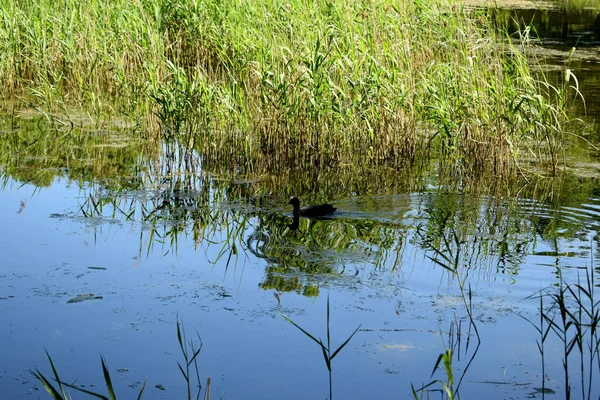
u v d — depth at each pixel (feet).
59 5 59.21
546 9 103.09
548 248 29.09
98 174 40.09
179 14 59.82
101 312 23.76
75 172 40.45
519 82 44.09
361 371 20.27
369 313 23.75
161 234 31.19
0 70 56.13
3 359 20.76
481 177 40.09
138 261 28.17
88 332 22.41
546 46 77.05
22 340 21.84
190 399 18.84
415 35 47.75
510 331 22.57
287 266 27.76
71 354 21.09
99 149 45.16
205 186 38.55
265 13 50.34
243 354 21.18
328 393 19.19
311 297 24.99
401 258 28.37
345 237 30.73
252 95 46.11
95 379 19.81
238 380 19.79
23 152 44.09
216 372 20.21
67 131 49.16
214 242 30.30
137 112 49.34
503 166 40.04
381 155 43.01
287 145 42.19
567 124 50.70
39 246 29.43
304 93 42.50
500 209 34.30
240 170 41.81
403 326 22.88
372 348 21.49
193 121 44.83
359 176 40.60
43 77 53.88
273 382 19.71
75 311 23.80
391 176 40.50
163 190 37.65
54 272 26.91
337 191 37.73
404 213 33.76
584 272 26.66
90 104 54.44
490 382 19.76
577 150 45.52
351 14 46.93
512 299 24.67
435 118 42.42
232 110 43.73
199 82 45.60
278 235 31.07
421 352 21.30
